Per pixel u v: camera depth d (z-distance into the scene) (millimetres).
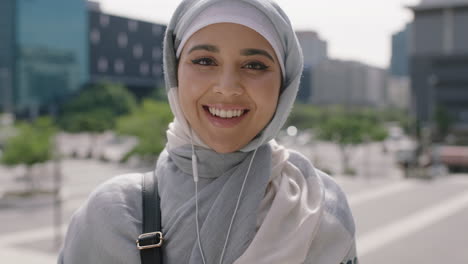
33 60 51219
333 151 41844
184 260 1222
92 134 43406
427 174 25734
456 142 48188
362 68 85062
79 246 1318
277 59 1243
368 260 11281
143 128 24516
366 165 31250
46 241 12617
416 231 13891
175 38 1313
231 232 1215
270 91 1209
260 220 1238
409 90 75750
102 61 56844
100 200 1320
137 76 60094
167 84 1330
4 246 12156
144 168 27688
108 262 1280
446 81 72688
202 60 1215
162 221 1286
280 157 1357
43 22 51562
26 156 18641
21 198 17812
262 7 1195
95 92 50531
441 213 16297
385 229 14148
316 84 78312
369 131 29547
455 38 72000
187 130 1268
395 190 21188
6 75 50281
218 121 1206
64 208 16859
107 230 1276
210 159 1250
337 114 55375
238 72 1193
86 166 28922
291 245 1208
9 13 49562
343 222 1331
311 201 1323
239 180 1248
